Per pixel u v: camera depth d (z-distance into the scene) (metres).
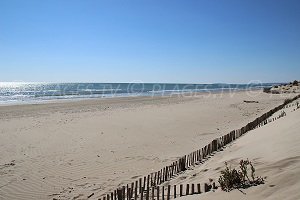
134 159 13.02
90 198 8.87
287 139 8.78
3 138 17.48
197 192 6.80
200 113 29.89
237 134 15.50
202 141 16.75
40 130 19.92
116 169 11.66
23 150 14.76
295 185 5.07
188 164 10.92
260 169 6.61
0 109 32.41
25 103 42.59
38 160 13.02
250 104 39.72
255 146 9.68
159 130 20.25
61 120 24.41
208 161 10.48
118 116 27.06
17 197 9.20
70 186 9.98
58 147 15.34
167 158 13.09
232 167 8.00
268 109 33.59
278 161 6.76
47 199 8.97
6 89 106.31
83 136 18.03
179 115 28.19
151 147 15.34
